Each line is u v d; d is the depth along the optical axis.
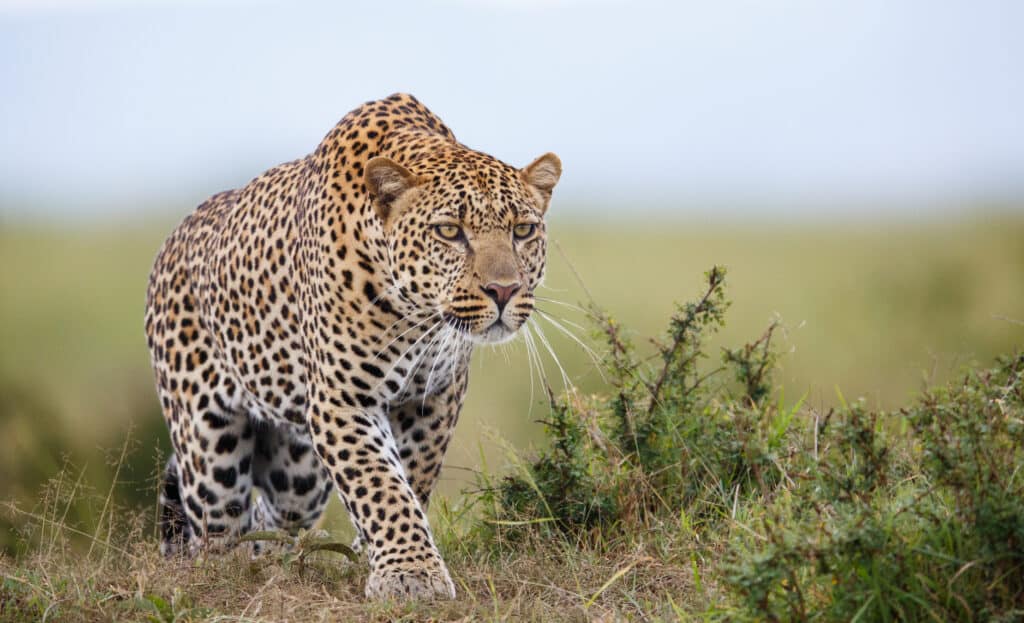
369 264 10.54
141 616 8.90
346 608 9.15
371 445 10.48
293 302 11.33
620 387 11.33
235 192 12.84
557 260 44.84
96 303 38.38
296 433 12.09
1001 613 7.80
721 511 10.34
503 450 12.02
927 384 10.29
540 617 8.91
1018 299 31.73
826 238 63.59
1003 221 65.38
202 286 12.31
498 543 10.70
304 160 11.95
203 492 12.20
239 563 10.03
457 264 10.27
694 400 11.43
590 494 10.69
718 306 11.58
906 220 85.00
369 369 10.66
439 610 9.12
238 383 12.13
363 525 10.06
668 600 9.07
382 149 11.00
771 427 11.17
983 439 8.49
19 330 31.94
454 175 10.36
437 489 13.16
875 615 7.98
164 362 12.62
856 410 9.48
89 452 14.32
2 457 13.70
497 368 21.78
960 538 8.20
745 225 88.75
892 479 9.58
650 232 70.00
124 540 10.95
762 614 7.93
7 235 69.38
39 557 10.09
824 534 8.33
